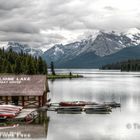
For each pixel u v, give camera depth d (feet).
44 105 229.25
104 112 212.02
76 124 172.24
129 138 141.59
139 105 247.29
